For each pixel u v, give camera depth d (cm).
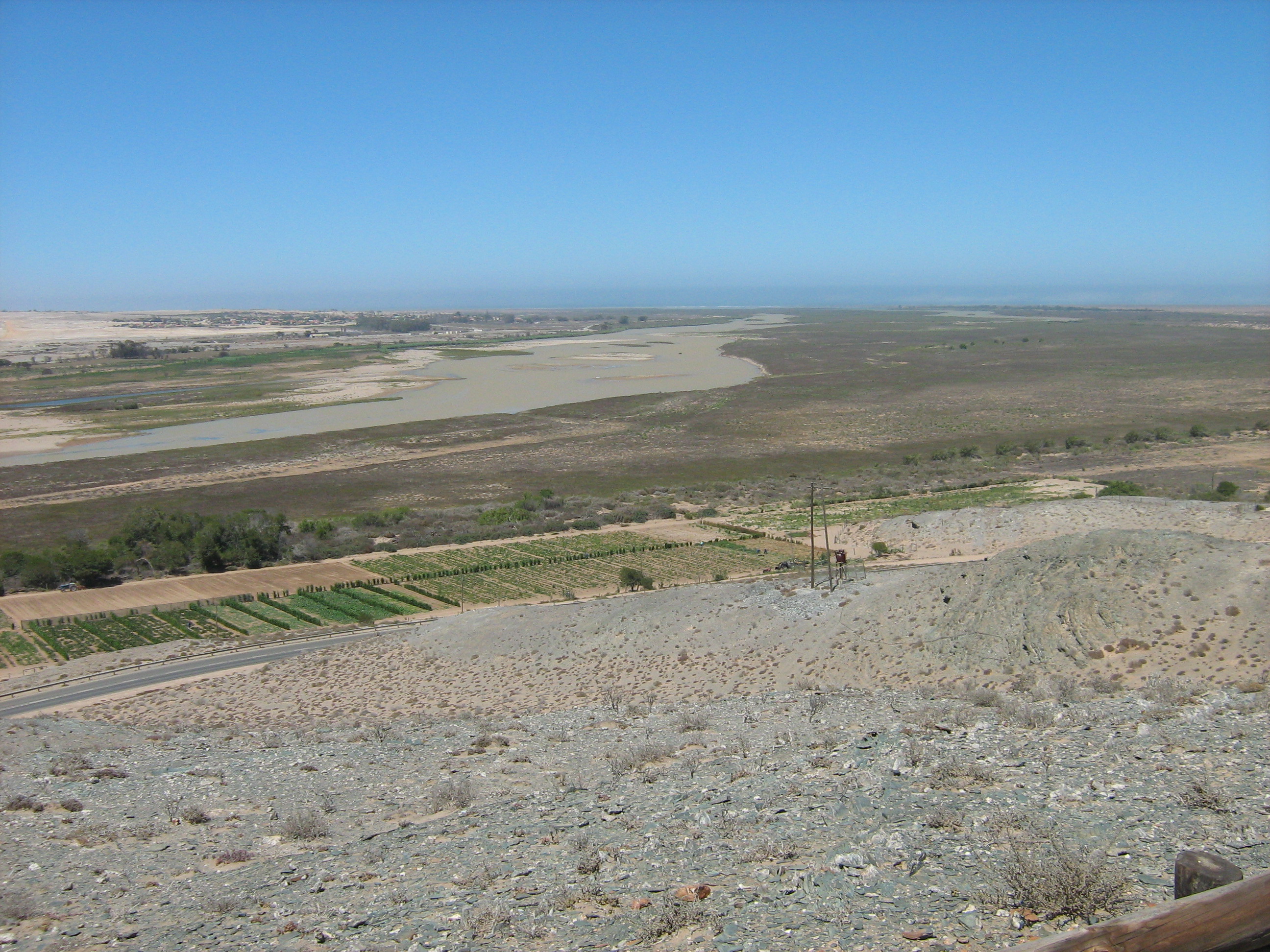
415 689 3625
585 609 4209
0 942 1045
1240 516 4825
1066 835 996
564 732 2275
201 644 4769
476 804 1587
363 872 1203
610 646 3681
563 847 1212
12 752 2500
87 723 3200
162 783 1934
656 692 3059
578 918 945
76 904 1172
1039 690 2203
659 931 881
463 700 3350
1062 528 5222
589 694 3147
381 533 7362
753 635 3431
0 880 1275
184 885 1232
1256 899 530
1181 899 547
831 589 3697
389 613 5256
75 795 1833
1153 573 2742
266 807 1684
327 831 1479
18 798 1745
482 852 1234
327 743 2384
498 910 986
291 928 1015
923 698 2189
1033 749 1403
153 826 1553
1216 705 1600
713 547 6288
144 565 6556
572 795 1515
